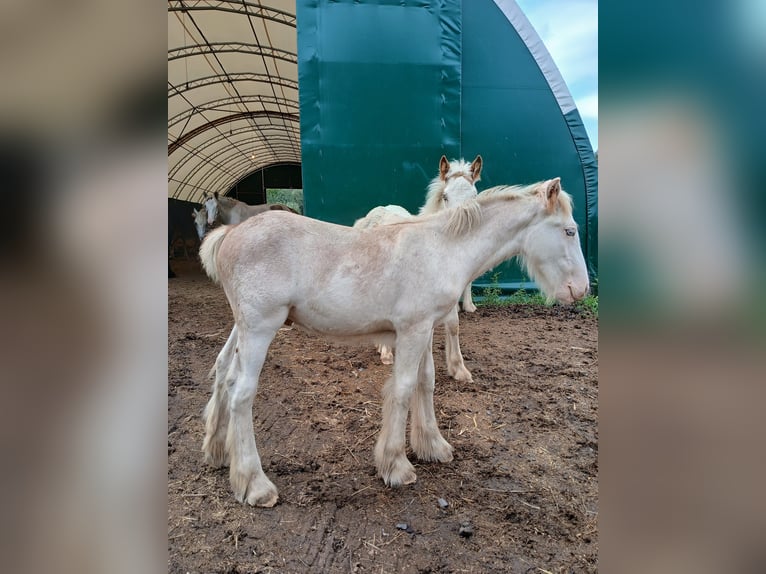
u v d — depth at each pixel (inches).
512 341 189.2
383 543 70.7
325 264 79.3
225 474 89.8
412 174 242.2
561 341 189.5
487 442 104.2
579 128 264.8
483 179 264.4
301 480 88.0
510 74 258.7
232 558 67.1
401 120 238.7
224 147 539.5
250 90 399.5
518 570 65.5
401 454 87.0
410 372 84.4
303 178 235.3
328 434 107.3
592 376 147.9
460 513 78.4
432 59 237.9
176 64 322.0
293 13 262.8
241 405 79.3
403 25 234.2
